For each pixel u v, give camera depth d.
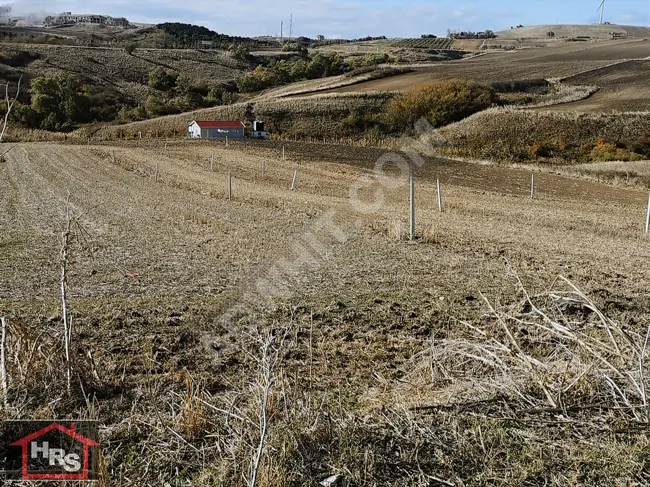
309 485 3.50
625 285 10.23
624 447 3.78
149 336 6.54
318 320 7.37
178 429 4.21
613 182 34.16
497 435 3.94
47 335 5.70
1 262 10.53
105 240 13.27
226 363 5.70
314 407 4.34
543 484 3.51
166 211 18.30
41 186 24.33
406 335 6.95
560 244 14.83
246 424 4.04
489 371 5.16
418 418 4.22
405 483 3.52
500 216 20.56
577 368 4.80
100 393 4.95
